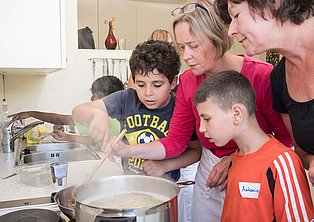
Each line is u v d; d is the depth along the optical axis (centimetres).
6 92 262
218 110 104
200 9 107
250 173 103
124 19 295
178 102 130
